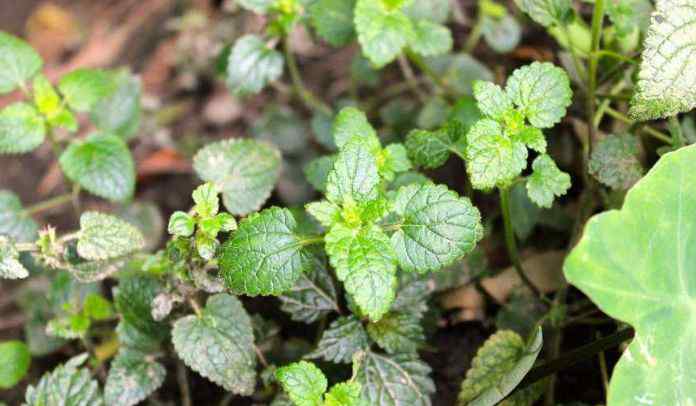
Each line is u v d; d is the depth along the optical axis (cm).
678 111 47
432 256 45
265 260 46
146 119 72
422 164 51
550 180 48
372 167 46
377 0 53
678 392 44
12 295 64
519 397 50
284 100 71
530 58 63
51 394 51
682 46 47
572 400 55
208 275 48
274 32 58
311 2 57
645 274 44
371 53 53
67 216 68
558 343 54
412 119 63
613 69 54
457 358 57
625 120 55
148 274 52
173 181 69
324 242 47
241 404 57
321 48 73
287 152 66
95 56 76
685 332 44
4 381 54
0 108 72
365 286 44
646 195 45
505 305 56
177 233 47
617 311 44
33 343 59
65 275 56
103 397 52
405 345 50
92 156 55
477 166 46
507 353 51
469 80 62
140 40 76
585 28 58
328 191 46
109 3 79
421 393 50
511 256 53
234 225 47
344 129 50
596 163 50
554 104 48
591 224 44
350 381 47
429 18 59
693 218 45
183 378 56
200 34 75
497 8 63
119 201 61
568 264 44
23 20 78
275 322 58
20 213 57
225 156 54
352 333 50
